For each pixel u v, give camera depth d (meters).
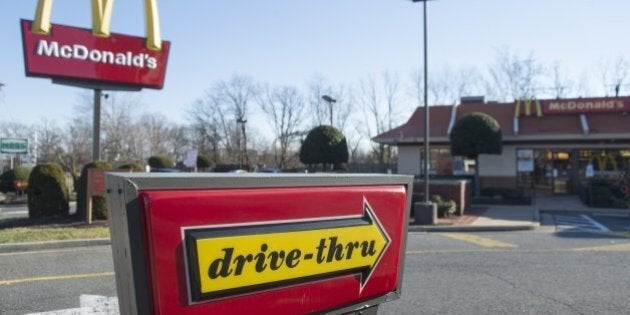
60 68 15.41
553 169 25.50
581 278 7.38
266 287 2.09
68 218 13.91
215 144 60.91
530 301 6.08
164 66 16.95
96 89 15.98
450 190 16.86
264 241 2.05
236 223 1.98
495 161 26.12
